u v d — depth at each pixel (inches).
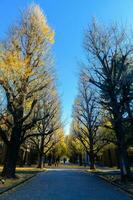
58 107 1526.8
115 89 870.4
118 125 860.6
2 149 1787.6
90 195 561.3
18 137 884.0
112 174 1151.0
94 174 1232.8
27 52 847.7
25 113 911.7
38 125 1300.4
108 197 537.0
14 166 877.2
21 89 796.0
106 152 2349.9
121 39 891.4
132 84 864.9
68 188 683.4
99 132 1553.9
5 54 793.6
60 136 1891.0
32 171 1350.9
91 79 900.0
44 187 703.1
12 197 525.7
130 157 1663.4
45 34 879.1
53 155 2746.1
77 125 1739.7
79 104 1596.9
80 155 2657.5
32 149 2283.5
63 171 1514.5
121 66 855.1
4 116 823.1
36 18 887.1
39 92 855.1
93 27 927.0
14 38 845.8
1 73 780.0
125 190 629.0
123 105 868.0
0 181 724.0
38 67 845.8
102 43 903.1
